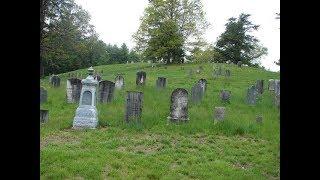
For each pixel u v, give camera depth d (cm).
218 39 5912
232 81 2988
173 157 880
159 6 5016
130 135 1133
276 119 1441
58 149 888
